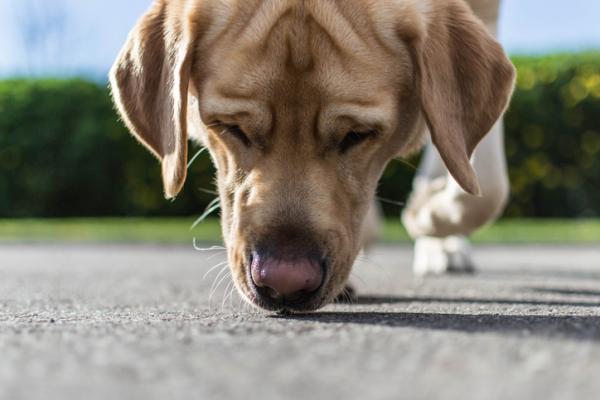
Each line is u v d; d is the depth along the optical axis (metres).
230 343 2.51
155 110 4.12
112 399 1.84
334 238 3.48
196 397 1.85
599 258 9.09
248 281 3.40
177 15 4.11
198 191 16.55
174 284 5.85
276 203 3.47
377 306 3.94
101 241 12.58
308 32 3.69
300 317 3.26
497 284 5.54
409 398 1.83
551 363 2.19
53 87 17.45
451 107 3.88
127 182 17.28
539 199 16.11
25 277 6.59
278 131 3.62
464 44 4.04
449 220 5.35
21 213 17.70
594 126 15.74
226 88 3.69
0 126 17.38
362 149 3.76
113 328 2.90
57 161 17.45
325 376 2.04
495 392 1.89
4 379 2.03
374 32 3.83
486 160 4.99
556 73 15.70
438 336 2.61
